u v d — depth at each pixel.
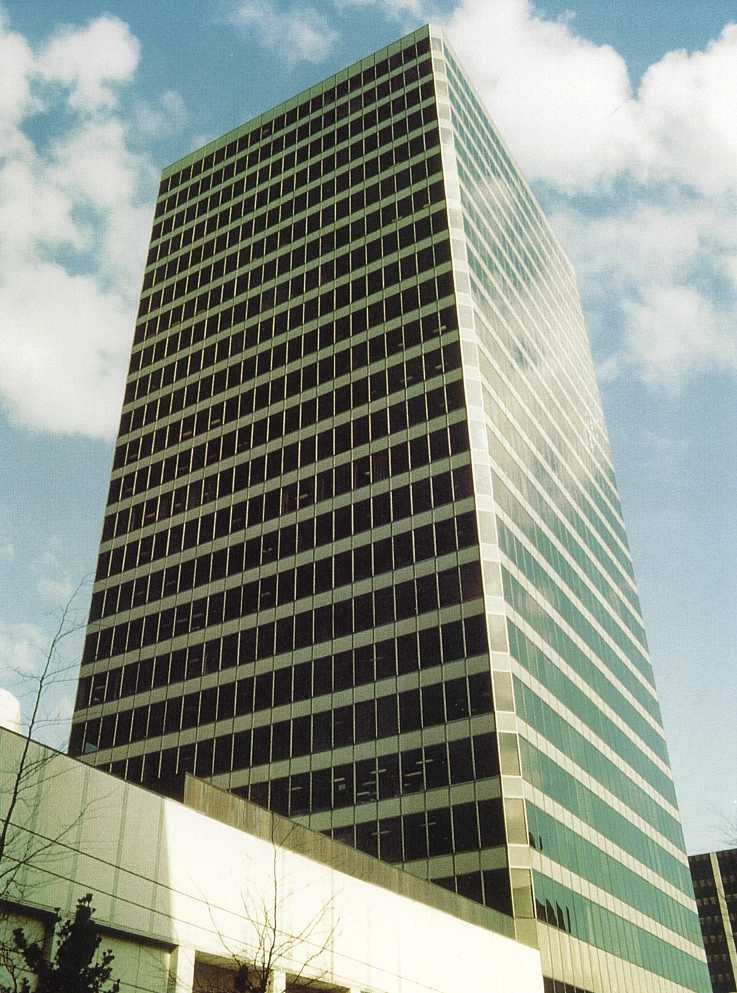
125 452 82.62
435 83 87.88
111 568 75.56
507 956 42.62
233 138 101.00
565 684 65.44
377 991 31.41
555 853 53.50
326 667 60.69
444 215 77.62
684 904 78.00
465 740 53.47
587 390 102.38
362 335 75.31
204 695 64.25
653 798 79.12
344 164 88.75
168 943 23.73
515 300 85.06
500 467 66.44
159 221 100.12
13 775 20.64
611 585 87.19
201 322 87.19
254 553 69.06
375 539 64.12
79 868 21.81
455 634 57.34
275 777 58.03
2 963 17.81
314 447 71.62
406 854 51.47
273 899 27.41
